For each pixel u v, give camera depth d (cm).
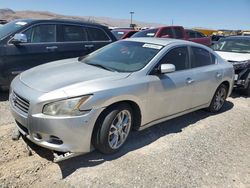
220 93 582
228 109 637
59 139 318
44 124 313
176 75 445
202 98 520
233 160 394
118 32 1414
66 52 669
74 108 317
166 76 426
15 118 352
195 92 492
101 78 361
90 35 723
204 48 536
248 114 610
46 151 365
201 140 447
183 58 473
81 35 704
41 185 303
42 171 326
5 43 576
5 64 575
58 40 659
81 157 360
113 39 771
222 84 577
